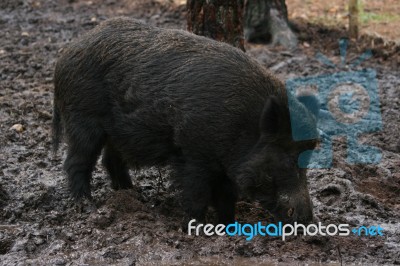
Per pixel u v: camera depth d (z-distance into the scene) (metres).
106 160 7.65
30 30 14.53
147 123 6.67
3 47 13.02
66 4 16.61
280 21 13.66
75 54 7.05
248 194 6.31
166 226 6.78
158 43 6.76
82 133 7.07
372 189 8.12
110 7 16.33
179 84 6.45
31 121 9.63
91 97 6.98
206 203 6.61
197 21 8.92
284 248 6.33
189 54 6.57
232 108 6.25
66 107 7.16
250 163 6.19
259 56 12.90
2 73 11.57
